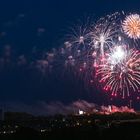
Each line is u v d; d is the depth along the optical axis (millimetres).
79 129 122188
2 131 130375
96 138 116188
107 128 121750
